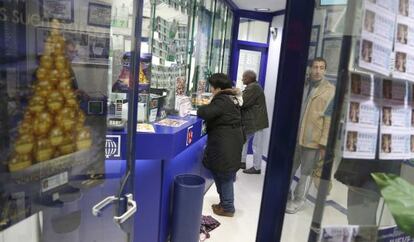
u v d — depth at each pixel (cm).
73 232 104
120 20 149
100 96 104
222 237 272
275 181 75
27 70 79
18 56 77
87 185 106
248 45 543
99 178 111
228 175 295
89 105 101
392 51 75
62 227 99
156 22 245
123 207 113
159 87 260
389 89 77
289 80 70
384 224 84
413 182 85
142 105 229
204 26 376
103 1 99
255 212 324
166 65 274
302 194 75
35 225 89
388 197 72
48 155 89
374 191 80
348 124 74
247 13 531
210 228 281
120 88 166
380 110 77
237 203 344
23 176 82
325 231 79
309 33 68
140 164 211
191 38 332
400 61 77
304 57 68
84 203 107
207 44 398
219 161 286
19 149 80
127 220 114
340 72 71
